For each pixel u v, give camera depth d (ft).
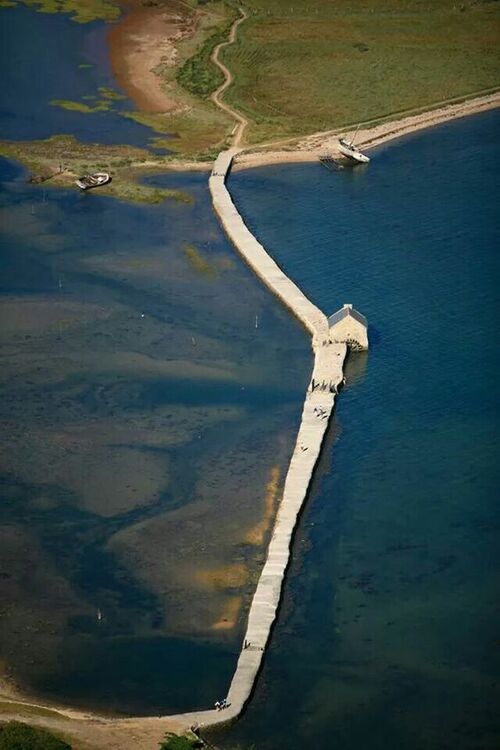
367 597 481.87
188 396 599.16
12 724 405.39
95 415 585.63
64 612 473.67
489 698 438.40
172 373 616.80
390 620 471.21
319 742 422.00
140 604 476.95
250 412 588.09
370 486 540.52
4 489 537.24
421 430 574.15
